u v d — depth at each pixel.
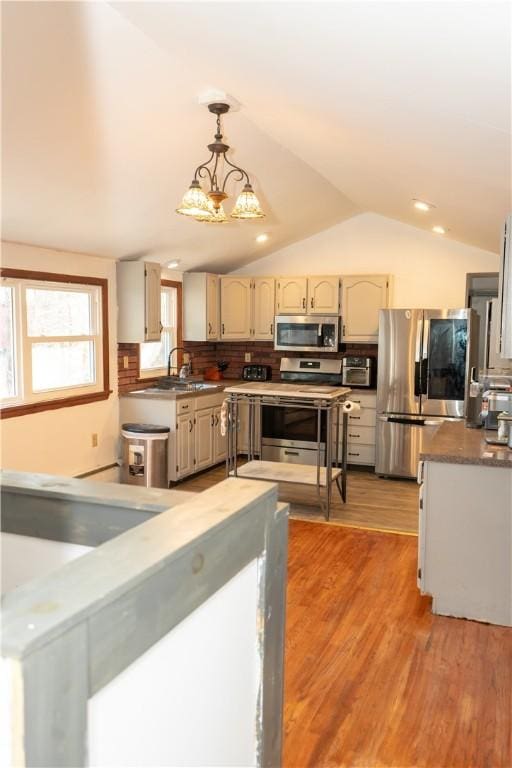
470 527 3.19
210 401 6.20
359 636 3.02
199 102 3.24
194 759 1.03
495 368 4.83
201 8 1.87
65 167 3.50
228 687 1.14
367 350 6.80
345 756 2.17
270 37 1.93
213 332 6.85
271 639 1.29
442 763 2.14
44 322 4.85
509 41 1.45
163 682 0.92
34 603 0.72
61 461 5.02
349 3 1.49
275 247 6.93
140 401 5.71
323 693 2.54
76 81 2.76
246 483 1.28
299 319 6.61
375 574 3.78
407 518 4.89
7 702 0.65
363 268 6.80
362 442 6.45
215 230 5.57
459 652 2.88
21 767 0.65
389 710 2.43
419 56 1.71
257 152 4.20
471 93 1.88
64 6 2.27
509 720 2.38
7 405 4.47
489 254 6.33
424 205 4.66
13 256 4.43
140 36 2.55
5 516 1.43
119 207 4.30
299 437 5.94
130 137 3.39
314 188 5.36
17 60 2.48
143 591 0.84
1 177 3.39
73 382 5.20
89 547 1.35
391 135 2.73
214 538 1.02
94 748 0.77
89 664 0.74
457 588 3.23
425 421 5.99
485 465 3.12
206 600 1.02
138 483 5.47
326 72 2.11
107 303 5.48
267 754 1.31
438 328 5.92
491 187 3.14
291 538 4.40
